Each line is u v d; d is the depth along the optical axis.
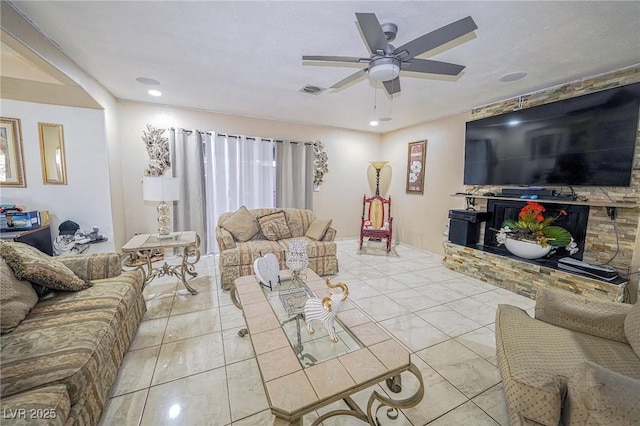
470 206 3.84
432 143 4.49
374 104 3.64
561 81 2.78
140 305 2.25
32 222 2.88
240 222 3.57
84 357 1.25
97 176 3.29
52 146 3.13
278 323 1.55
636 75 2.37
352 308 1.74
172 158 3.91
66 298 1.76
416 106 3.71
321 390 1.07
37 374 1.12
